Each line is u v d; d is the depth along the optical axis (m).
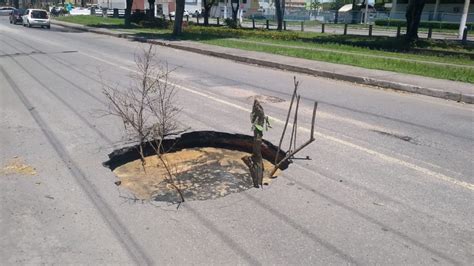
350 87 10.14
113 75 10.58
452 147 5.61
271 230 3.41
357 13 55.81
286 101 8.20
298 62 13.40
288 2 108.94
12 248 3.12
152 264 2.96
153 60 14.02
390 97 9.05
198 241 3.25
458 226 3.54
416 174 4.63
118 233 3.35
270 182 4.39
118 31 28.09
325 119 6.88
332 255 3.09
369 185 4.31
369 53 16.64
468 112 7.86
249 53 15.74
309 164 4.87
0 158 4.81
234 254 3.08
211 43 19.73
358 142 5.70
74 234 3.32
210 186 4.29
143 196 4.03
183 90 9.00
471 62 14.51
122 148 5.15
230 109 7.36
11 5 114.31
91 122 6.29
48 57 14.20
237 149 5.64
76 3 102.12
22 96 8.02
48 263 2.95
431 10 52.00
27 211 3.65
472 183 4.42
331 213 3.71
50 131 5.84
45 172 4.46
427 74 11.37
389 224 3.54
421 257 3.09
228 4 70.19
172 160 5.10
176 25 24.88
